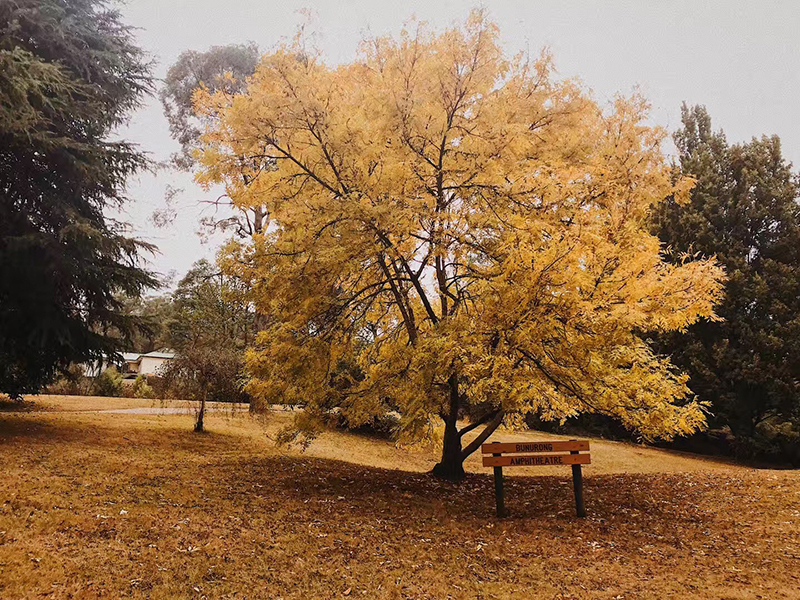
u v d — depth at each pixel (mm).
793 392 20516
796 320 20734
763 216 23406
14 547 4988
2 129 10430
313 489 8609
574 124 8578
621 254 7098
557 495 8836
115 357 13680
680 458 20797
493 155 7727
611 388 7473
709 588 4801
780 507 7508
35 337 11500
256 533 6082
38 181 12664
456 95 8117
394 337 10539
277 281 8023
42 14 12016
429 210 7723
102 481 7809
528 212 7801
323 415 9609
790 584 4879
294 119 7750
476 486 9531
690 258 23156
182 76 22047
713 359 21906
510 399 6570
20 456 8984
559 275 6605
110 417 15492
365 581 4977
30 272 11203
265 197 8438
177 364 14461
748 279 22344
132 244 12508
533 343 6695
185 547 5473
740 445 21828
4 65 9906
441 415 9844
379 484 9305
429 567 5398
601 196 7996
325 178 8438
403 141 7801
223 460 10727
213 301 14750
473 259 9258
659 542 6254
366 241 7570
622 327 6617
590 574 5215
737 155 25031
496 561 5605
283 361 9016
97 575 4641
